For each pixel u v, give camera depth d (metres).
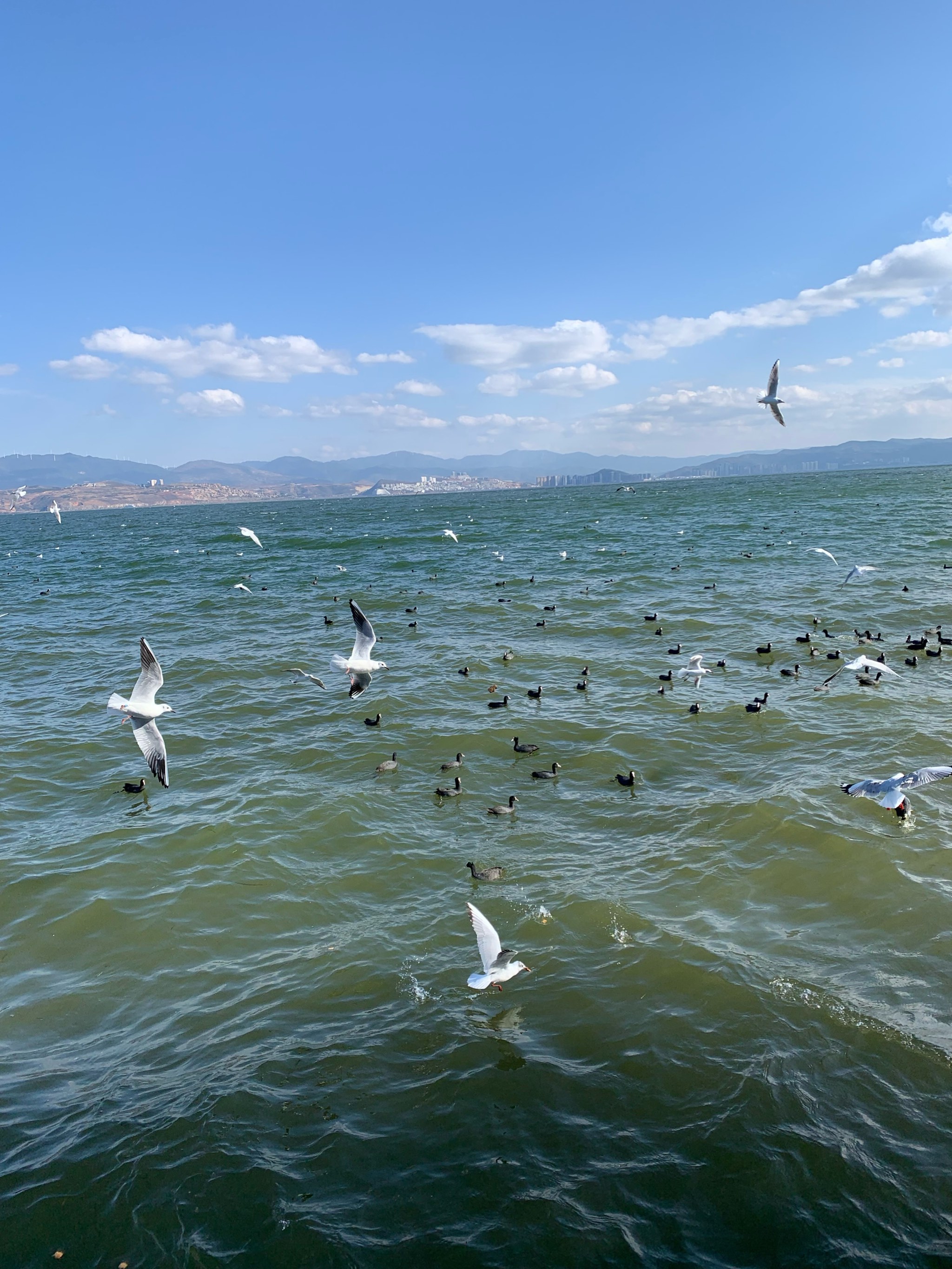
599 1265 11.09
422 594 61.44
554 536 101.44
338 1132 13.47
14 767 29.69
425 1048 15.30
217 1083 14.62
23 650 47.94
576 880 20.86
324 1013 16.41
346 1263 11.27
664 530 100.06
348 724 33.19
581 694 35.94
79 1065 15.27
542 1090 14.16
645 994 16.38
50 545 127.31
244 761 29.59
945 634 42.72
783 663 39.16
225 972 17.86
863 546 73.81
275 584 70.06
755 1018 15.52
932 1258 10.96
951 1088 13.66
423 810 25.45
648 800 25.28
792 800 24.08
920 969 16.66
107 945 18.89
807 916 18.73
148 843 23.50
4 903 20.58
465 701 35.53
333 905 20.36
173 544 116.38
